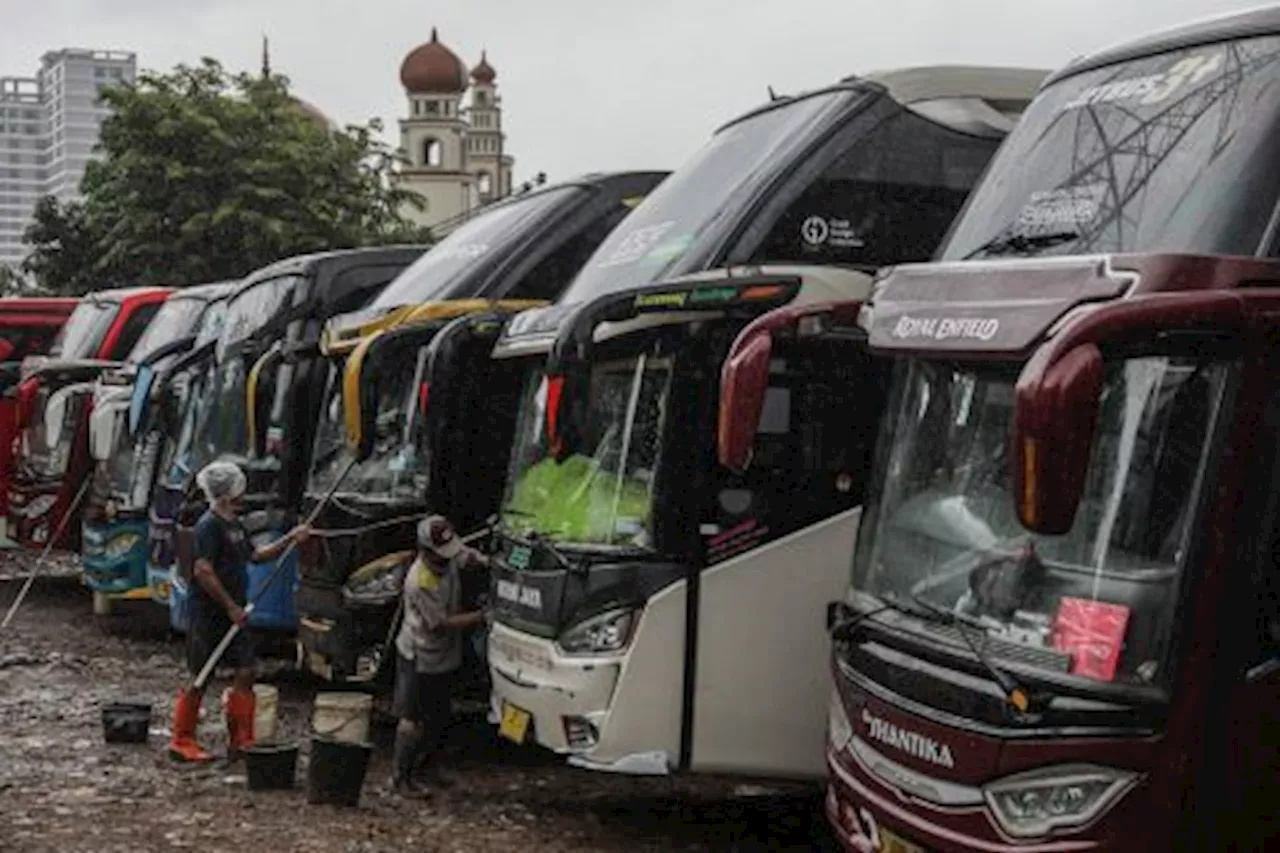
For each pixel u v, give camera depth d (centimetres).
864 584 702
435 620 1020
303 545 1208
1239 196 592
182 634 1695
